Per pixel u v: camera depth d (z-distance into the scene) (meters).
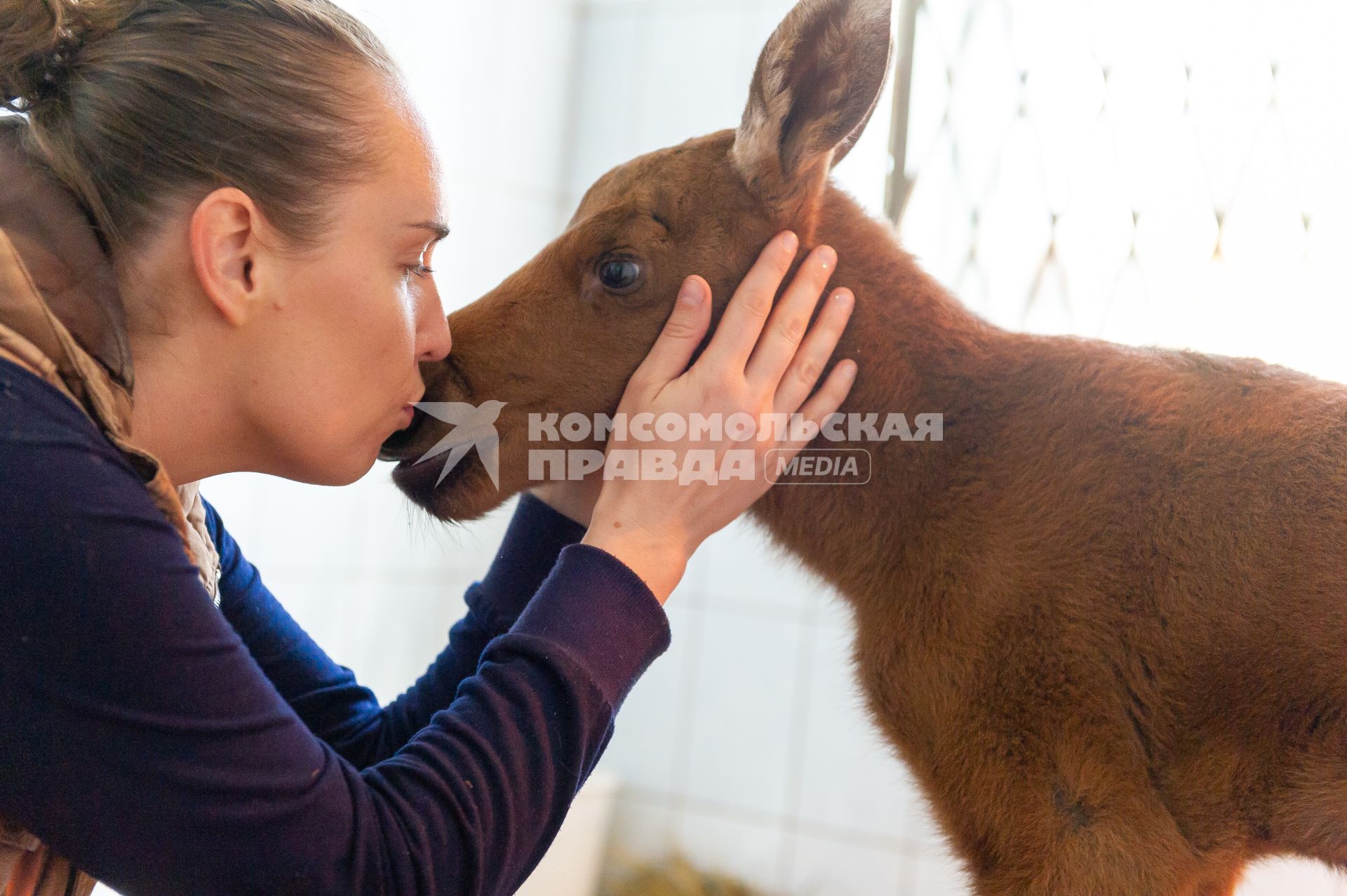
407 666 3.02
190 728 0.64
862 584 1.18
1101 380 1.11
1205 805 0.99
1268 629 0.95
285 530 2.68
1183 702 0.99
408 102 0.86
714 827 2.92
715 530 1.00
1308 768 0.95
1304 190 2.04
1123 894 0.95
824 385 1.12
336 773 0.70
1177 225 2.18
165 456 0.81
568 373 1.17
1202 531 0.99
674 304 1.16
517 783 0.76
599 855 2.95
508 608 1.18
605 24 3.40
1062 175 2.33
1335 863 0.99
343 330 0.81
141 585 0.64
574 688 0.79
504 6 3.16
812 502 1.20
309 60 0.78
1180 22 2.19
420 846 0.72
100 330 0.71
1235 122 2.12
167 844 0.66
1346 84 2.01
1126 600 1.00
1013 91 2.39
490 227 3.17
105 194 0.74
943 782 1.08
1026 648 1.02
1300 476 0.98
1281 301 2.06
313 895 0.67
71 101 0.75
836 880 2.73
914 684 1.11
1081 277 2.29
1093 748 0.99
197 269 0.74
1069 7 2.33
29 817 0.66
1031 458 1.09
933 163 2.48
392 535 2.96
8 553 0.62
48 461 0.63
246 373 0.79
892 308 1.19
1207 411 1.05
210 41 0.76
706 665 3.00
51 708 0.63
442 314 0.99
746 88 3.12
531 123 3.29
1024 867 1.00
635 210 1.17
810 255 1.10
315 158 0.77
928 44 2.47
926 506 1.14
